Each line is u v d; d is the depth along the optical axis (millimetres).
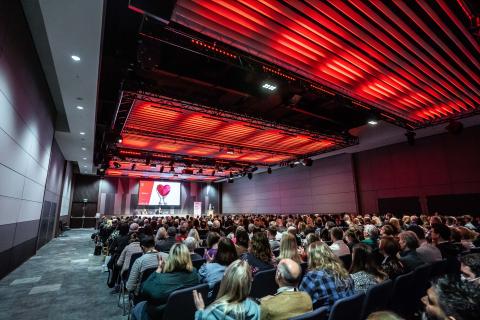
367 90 7938
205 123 10883
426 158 11969
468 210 10453
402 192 12719
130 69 7719
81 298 4676
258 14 5035
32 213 7418
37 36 5613
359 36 5531
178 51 7621
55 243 12094
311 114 11219
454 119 9945
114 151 15078
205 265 3393
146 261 3527
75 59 5500
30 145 6316
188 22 5031
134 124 10875
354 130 13711
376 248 4562
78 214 23359
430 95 8344
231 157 17422
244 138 13086
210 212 24219
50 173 10758
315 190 17359
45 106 7523
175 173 23156
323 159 16969
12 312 4070
